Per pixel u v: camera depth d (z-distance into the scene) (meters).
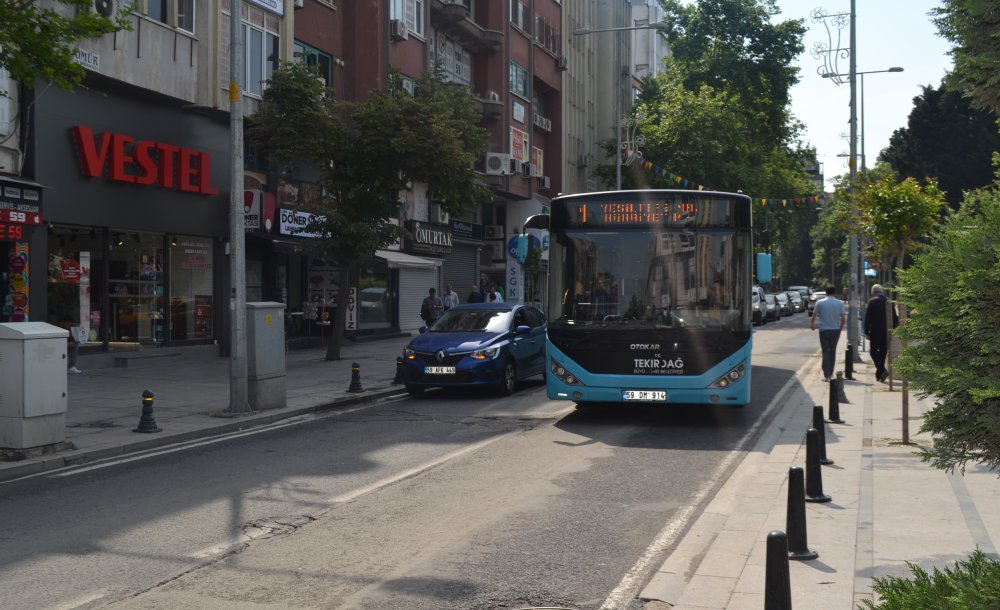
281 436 12.41
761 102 52.09
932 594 3.21
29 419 10.28
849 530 6.77
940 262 3.55
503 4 41.97
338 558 6.52
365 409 15.31
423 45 35.06
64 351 10.73
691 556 6.49
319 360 24.25
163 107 22.09
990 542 6.40
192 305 23.83
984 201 3.60
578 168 57.56
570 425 13.24
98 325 20.98
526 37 45.81
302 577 6.07
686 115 47.50
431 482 9.19
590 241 13.13
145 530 7.32
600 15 62.44
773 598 4.10
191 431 12.31
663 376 12.78
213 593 5.73
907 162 51.25
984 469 9.01
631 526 7.42
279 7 25.16
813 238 105.56
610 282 13.03
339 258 23.41
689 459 10.48
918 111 50.84
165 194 22.31
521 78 45.19
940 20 4.07
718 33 51.84
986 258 3.40
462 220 41.56
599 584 5.93
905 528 6.81
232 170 14.16
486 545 6.86
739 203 12.84
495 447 11.34
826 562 5.97
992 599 2.99
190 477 9.55
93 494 8.73
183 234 23.19
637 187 49.03
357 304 31.33
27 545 6.89
